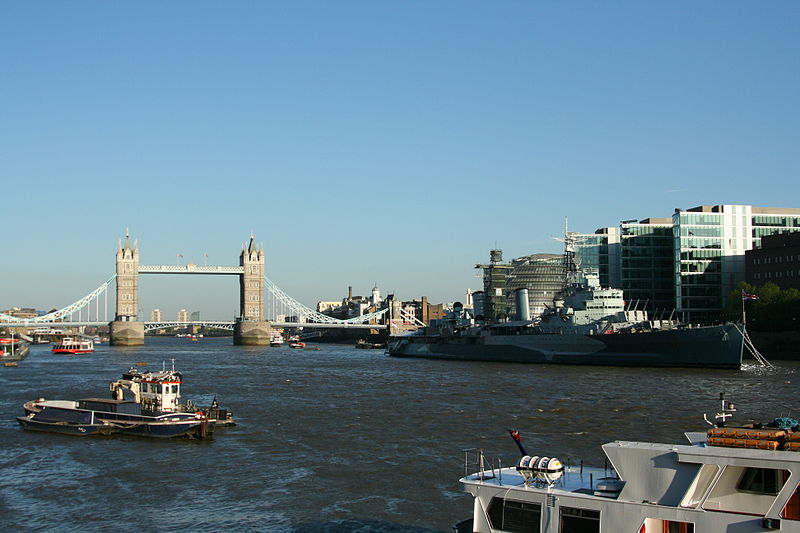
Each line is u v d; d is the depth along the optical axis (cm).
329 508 5347
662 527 3297
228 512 5303
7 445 7869
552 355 19962
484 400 11000
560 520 3528
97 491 5928
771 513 3091
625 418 8881
